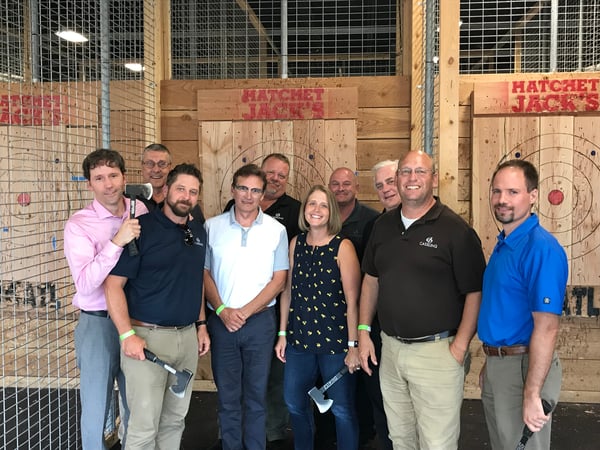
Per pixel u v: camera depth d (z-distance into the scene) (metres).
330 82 3.56
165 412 2.39
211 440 3.09
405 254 2.15
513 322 1.94
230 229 2.60
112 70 3.49
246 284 2.57
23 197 3.63
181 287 2.28
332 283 2.48
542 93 3.45
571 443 3.04
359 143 3.55
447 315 2.13
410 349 2.16
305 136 3.55
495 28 3.68
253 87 3.61
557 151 3.46
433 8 3.10
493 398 2.01
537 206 3.50
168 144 3.65
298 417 2.62
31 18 3.48
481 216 3.52
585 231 3.47
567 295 3.54
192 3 3.87
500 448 2.01
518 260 1.92
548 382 1.93
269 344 2.63
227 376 2.62
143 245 2.21
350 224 2.89
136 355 2.17
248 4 4.00
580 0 3.60
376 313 2.53
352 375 2.52
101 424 2.35
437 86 3.22
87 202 3.52
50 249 3.64
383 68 3.89
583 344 3.58
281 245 2.64
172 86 3.62
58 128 3.51
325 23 3.97
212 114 3.59
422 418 2.15
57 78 3.54
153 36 3.55
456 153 2.78
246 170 2.54
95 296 2.34
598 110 3.41
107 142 3.16
